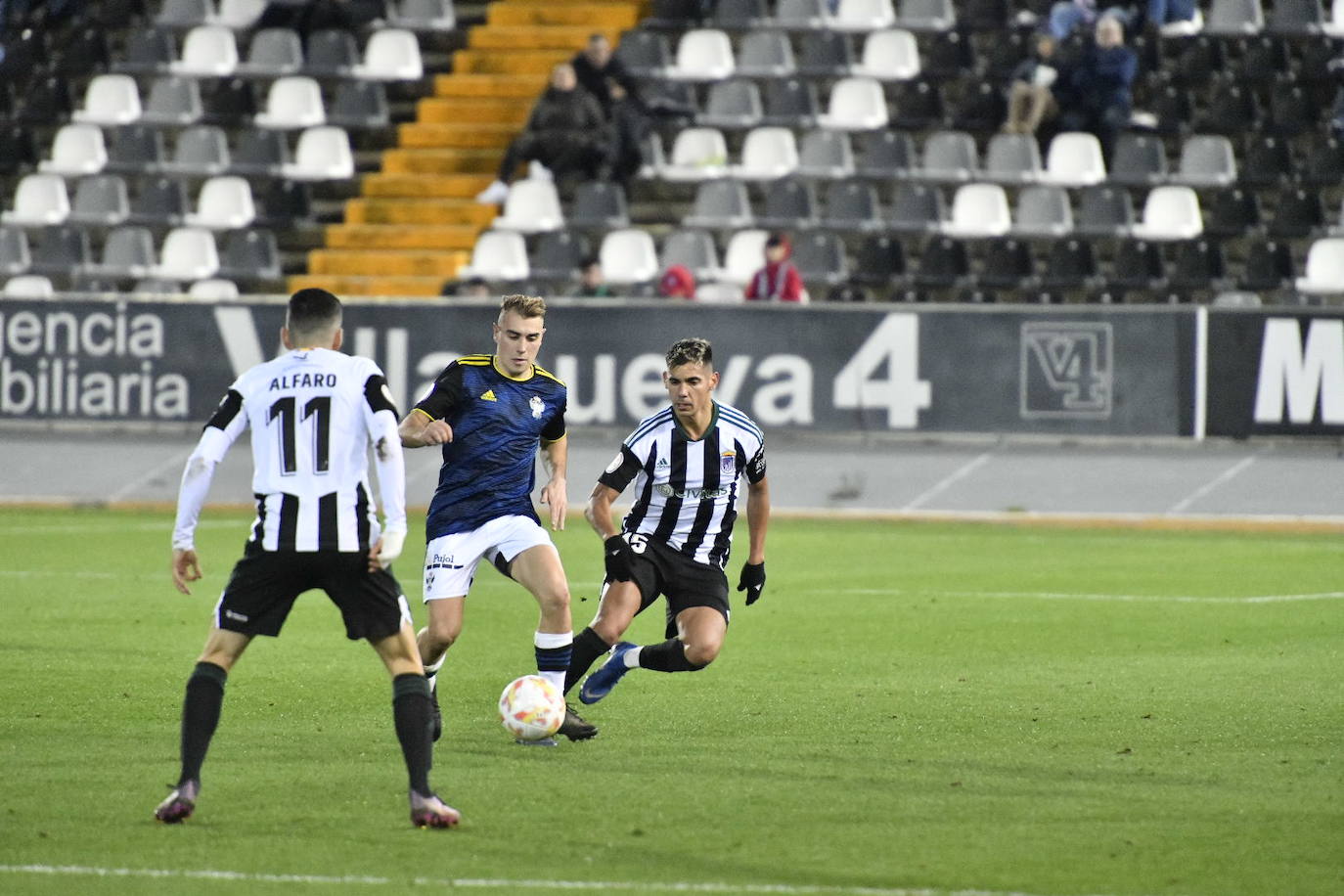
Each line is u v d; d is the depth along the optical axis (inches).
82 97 3659.0
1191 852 821.2
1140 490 2536.9
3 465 2701.8
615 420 2630.4
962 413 2596.0
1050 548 2218.3
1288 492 2502.5
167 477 2677.2
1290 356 2527.1
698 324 2618.1
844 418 2615.7
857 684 1304.1
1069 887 761.0
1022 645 1493.6
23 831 844.0
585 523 2482.8
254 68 3599.9
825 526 2454.5
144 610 1665.8
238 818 874.1
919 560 2095.2
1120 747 1068.5
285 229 3282.5
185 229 3206.2
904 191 3218.5
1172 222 3198.8
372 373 875.4
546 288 3105.3
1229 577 1937.7
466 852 812.0
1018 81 3356.3
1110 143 3348.9
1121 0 3631.9
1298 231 3184.1
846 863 796.0
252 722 1141.1
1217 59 3513.8
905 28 3654.0
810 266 3090.6
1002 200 3198.8
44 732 1103.0
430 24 3698.3
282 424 864.9
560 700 1064.2
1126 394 2556.6
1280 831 860.6
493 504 1079.0
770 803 916.6
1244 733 1114.7
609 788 949.8
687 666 1104.2
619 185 3250.5
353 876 768.9
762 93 3540.8
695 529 1123.9
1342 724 1143.6
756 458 1120.2
